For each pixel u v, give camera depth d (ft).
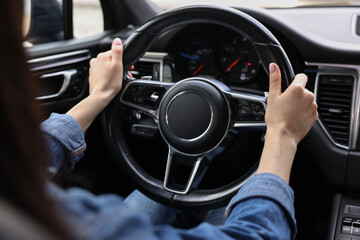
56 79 5.32
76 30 6.08
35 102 0.77
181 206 3.08
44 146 0.81
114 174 5.61
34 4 5.31
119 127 3.32
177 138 2.97
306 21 4.56
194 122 2.91
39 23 5.46
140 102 3.16
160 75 4.92
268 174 1.83
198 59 4.81
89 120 2.60
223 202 2.97
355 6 4.71
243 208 1.69
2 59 0.72
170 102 2.97
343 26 4.34
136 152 4.43
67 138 2.30
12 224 0.69
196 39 4.73
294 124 2.09
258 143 3.97
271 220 1.59
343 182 4.10
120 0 5.99
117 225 0.86
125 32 5.87
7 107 0.71
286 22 4.15
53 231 0.72
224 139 2.99
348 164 4.03
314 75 4.09
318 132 4.09
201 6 2.79
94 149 5.60
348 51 3.86
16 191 0.71
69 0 5.73
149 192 3.20
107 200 0.99
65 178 5.41
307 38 4.03
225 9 2.74
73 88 5.52
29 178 0.73
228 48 4.56
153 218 3.45
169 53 4.83
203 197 3.02
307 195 4.65
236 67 4.57
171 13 2.87
